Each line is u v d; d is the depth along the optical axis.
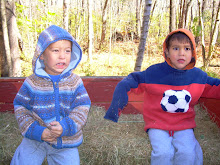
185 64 1.82
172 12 3.84
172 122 1.89
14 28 4.02
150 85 1.92
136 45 11.40
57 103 1.57
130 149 1.93
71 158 1.54
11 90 2.61
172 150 1.70
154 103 1.96
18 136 2.14
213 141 2.08
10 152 1.89
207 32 9.41
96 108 2.71
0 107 2.63
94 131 2.27
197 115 2.63
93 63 7.58
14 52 4.09
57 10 9.09
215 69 6.77
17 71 4.16
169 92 1.88
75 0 11.38
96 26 11.81
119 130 2.32
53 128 1.41
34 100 1.57
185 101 1.86
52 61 1.50
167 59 1.92
